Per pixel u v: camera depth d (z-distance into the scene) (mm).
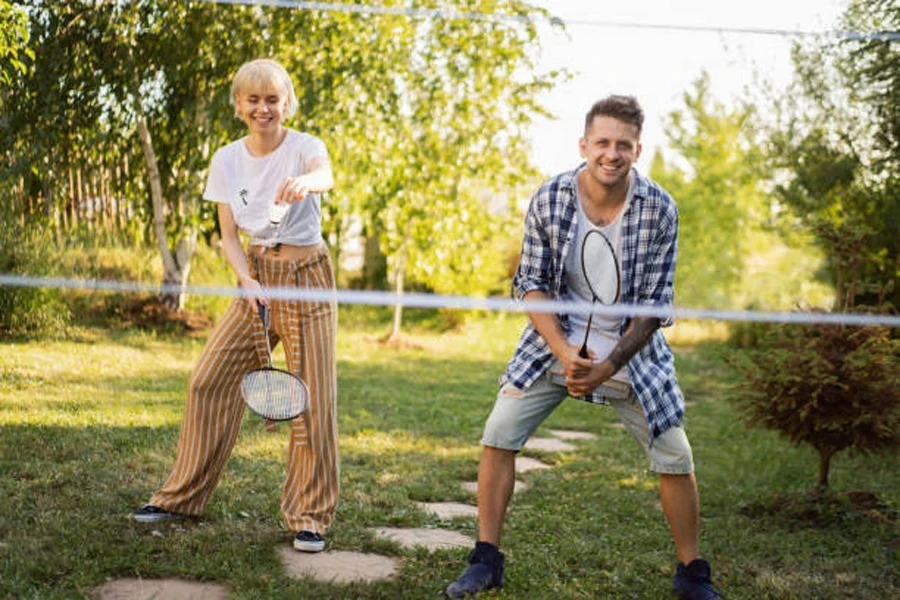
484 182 13492
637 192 3742
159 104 10633
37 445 5684
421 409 8438
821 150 11383
